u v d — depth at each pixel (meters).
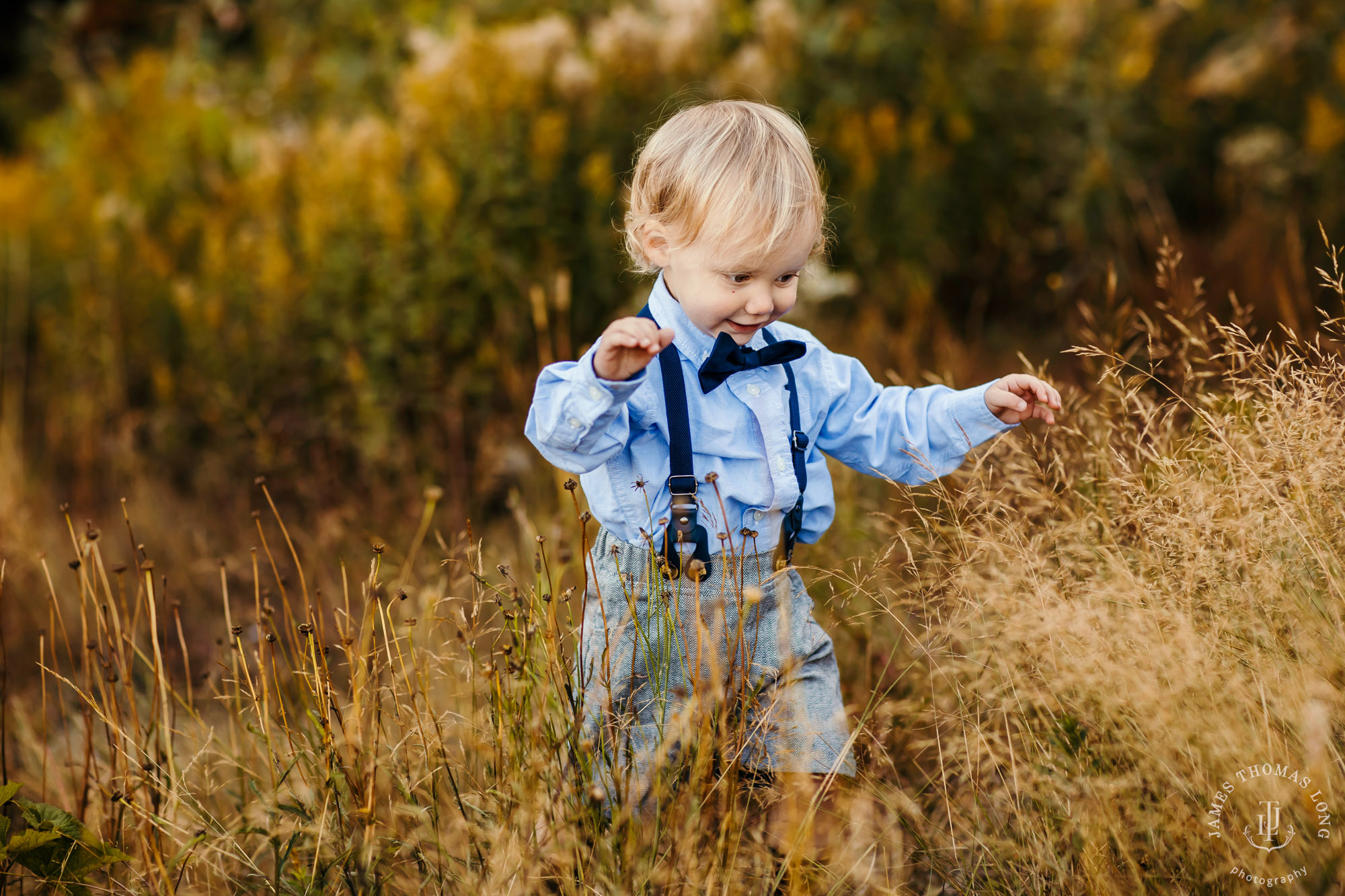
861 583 1.94
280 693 1.74
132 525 3.51
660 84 4.00
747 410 1.62
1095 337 2.42
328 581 2.94
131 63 5.96
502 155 3.72
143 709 2.37
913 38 4.35
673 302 1.63
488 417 3.59
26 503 3.59
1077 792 1.57
